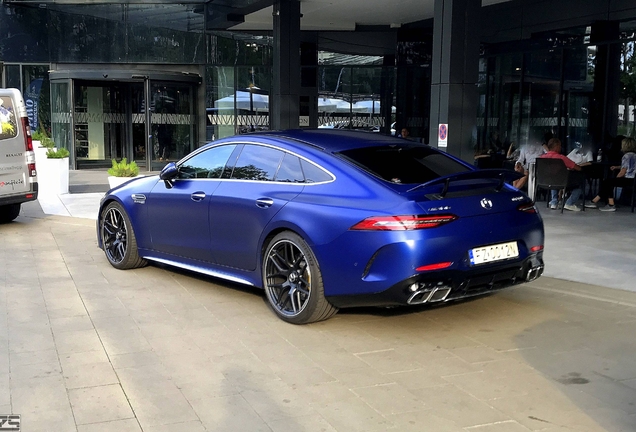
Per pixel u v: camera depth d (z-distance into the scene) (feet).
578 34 45.29
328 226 16.39
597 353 15.46
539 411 12.33
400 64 63.57
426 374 14.17
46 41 71.05
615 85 42.91
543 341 16.26
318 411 12.37
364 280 15.83
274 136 19.58
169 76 68.08
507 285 17.11
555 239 29.78
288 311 17.79
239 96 71.97
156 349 15.83
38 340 16.49
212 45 71.10
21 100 34.19
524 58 50.03
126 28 70.54
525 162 45.24
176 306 19.54
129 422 11.93
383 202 15.81
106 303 19.86
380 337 16.60
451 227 15.60
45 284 22.18
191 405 12.66
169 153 70.59
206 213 20.13
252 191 18.79
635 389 13.38
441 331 17.04
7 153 33.37
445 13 31.50
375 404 12.67
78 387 13.52
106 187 53.67
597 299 20.04
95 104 69.92
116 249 24.36
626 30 41.81
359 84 65.92
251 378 14.01
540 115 48.96
